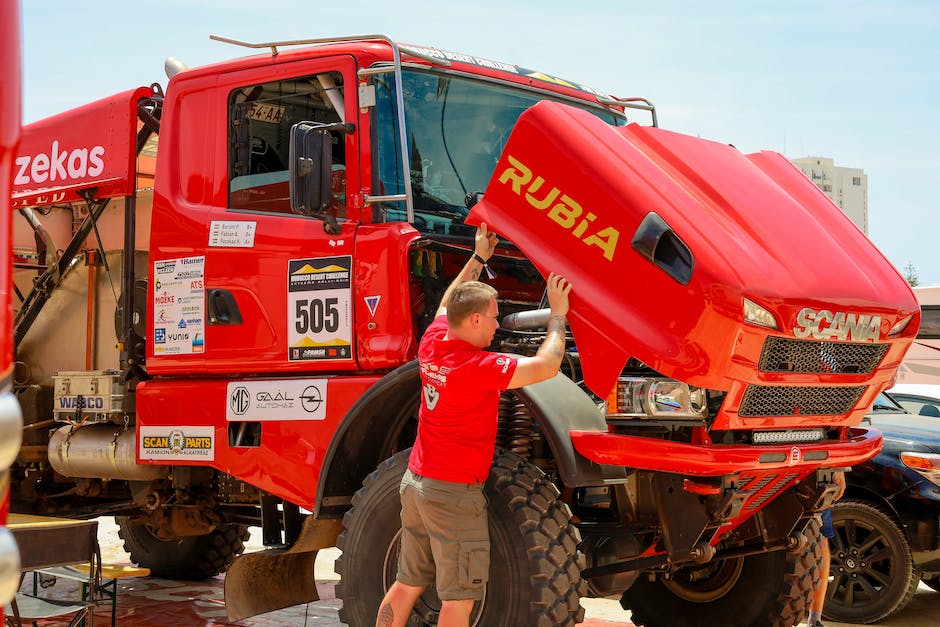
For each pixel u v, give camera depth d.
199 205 5.66
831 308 4.33
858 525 7.25
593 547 4.77
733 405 4.26
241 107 5.57
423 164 5.23
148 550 8.13
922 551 7.01
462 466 4.17
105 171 6.30
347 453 4.98
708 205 4.52
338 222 5.13
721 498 4.44
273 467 5.25
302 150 4.79
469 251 5.09
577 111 4.76
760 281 4.16
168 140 5.81
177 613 6.77
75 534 4.84
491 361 4.12
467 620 4.20
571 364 4.95
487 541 4.23
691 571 5.73
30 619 5.00
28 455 6.88
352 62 5.16
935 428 7.69
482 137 5.56
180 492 6.19
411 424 5.36
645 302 4.25
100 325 6.76
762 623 5.45
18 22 2.20
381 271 4.96
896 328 4.76
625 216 4.34
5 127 2.13
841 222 5.09
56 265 6.92
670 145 4.88
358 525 4.71
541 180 4.62
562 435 4.24
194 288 5.62
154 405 5.77
